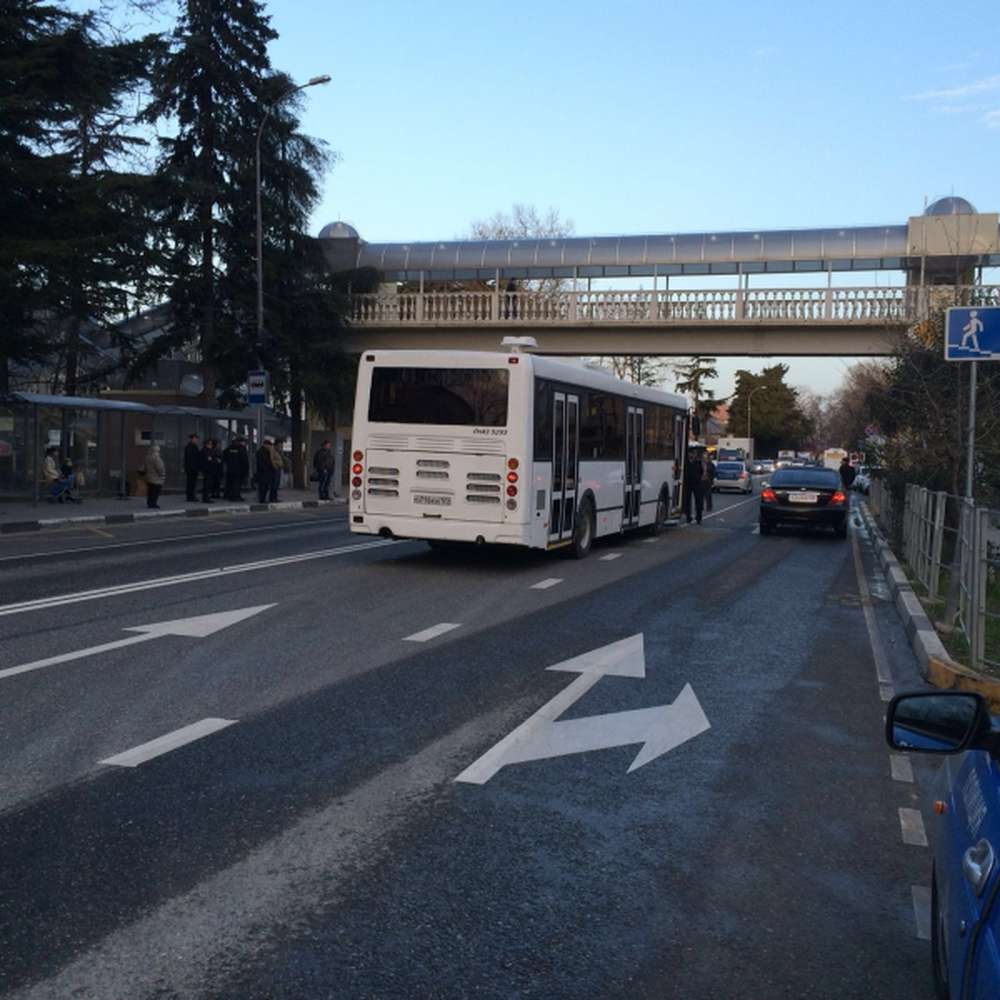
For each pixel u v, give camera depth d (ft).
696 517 91.66
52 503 88.74
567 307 118.42
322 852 16.02
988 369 56.13
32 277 74.38
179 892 14.46
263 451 99.91
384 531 49.85
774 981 12.61
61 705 23.82
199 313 118.62
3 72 71.05
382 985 12.14
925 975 12.87
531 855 16.24
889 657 33.37
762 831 17.69
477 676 27.99
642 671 29.43
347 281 127.75
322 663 28.91
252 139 117.70
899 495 66.23
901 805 19.19
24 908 13.85
